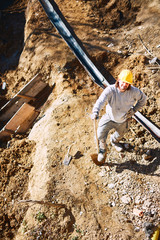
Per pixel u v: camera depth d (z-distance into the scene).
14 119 6.46
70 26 8.02
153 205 4.25
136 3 8.01
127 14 8.02
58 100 6.50
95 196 4.56
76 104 6.17
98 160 4.72
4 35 9.35
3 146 6.39
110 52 7.17
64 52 7.33
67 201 4.57
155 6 7.80
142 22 7.64
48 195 4.70
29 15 8.98
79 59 6.92
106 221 4.26
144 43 7.18
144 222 4.13
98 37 7.64
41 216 4.50
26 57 7.96
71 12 8.47
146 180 4.55
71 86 6.70
